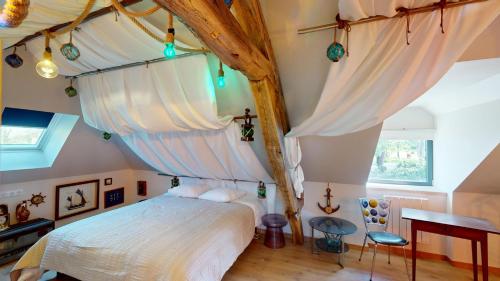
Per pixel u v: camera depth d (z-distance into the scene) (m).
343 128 1.91
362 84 1.57
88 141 3.49
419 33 1.34
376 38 1.44
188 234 2.21
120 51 2.02
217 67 2.15
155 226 2.38
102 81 2.59
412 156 3.39
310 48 1.73
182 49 1.88
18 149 3.14
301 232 3.34
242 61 1.43
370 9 1.28
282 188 2.82
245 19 1.55
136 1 1.42
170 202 3.30
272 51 1.80
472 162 2.43
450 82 2.10
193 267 1.78
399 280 2.49
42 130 3.20
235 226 2.61
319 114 1.85
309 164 3.15
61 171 3.49
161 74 2.29
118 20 1.63
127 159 4.41
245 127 2.46
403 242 2.47
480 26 1.21
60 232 2.24
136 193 4.77
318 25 1.58
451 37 1.29
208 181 4.01
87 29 1.76
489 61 1.59
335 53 1.43
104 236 2.14
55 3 1.30
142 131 2.84
